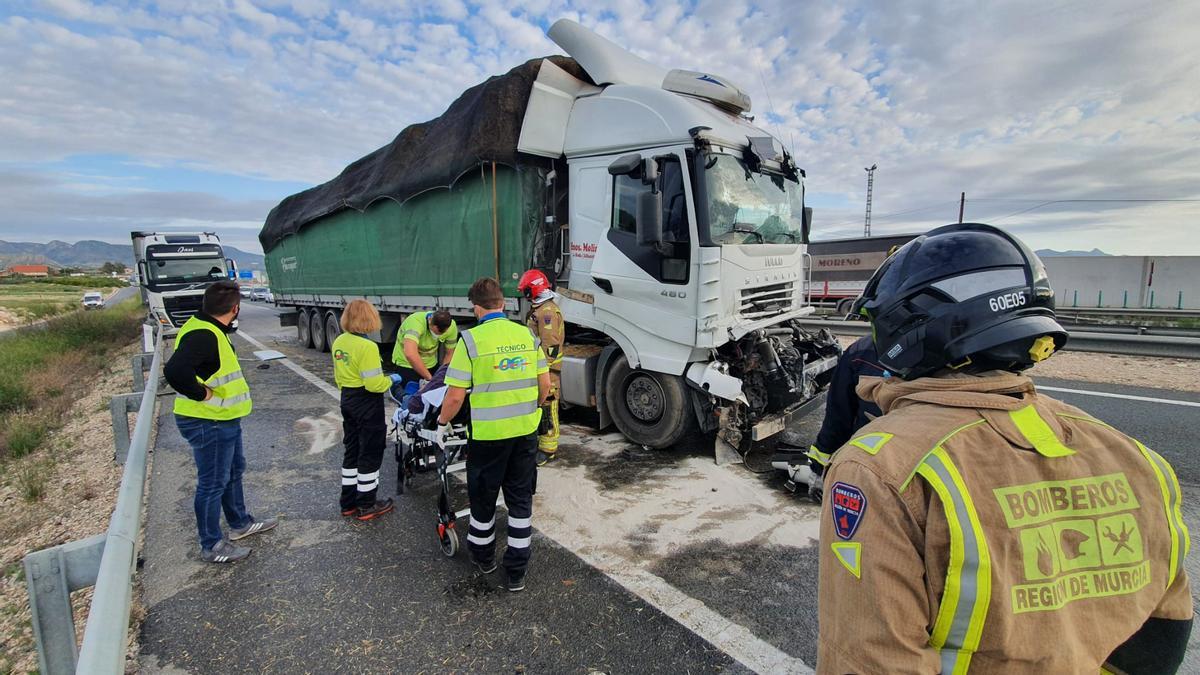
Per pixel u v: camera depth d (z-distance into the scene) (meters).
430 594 3.13
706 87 5.61
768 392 5.11
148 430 3.43
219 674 2.54
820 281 23.09
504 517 4.09
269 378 9.50
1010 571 0.90
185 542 3.79
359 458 4.00
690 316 4.82
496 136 5.74
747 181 5.23
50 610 1.90
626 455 5.24
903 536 0.94
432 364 5.21
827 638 1.00
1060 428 1.02
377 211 9.13
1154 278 27.48
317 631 2.83
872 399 1.24
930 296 1.07
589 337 6.25
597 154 5.53
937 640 0.94
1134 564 0.98
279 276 14.98
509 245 6.16
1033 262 1.04
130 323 22.61
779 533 3.70
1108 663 1.12
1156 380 7.61
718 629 2.77
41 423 7.71
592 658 2.59
